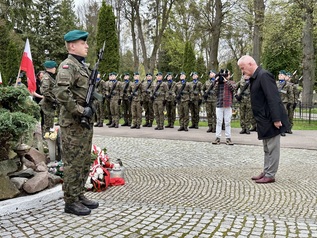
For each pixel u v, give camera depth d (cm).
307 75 2266
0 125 451
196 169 693
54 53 2797
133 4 2881
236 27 2503
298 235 371
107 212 439
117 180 573
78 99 419
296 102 1279
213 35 2433
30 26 2869
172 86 1398
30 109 532
